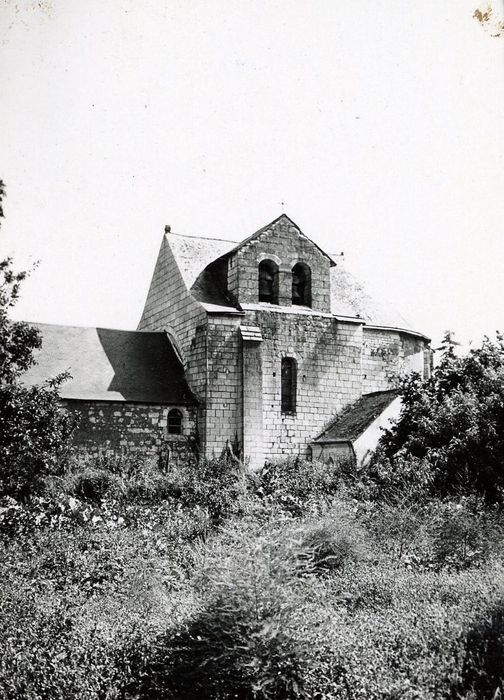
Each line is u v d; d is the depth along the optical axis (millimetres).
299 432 32344
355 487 20562
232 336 31547
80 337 32781
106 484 21641
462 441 21250
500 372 23469
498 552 13453
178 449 30328
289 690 8016
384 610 10406
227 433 30797
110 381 30547
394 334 36594
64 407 28734
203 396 30938
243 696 8188
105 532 14641
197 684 8367
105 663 8758
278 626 8078
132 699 8164
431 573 12617
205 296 32531
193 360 31938
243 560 8602
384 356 36156
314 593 10148
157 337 34281
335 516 14352
